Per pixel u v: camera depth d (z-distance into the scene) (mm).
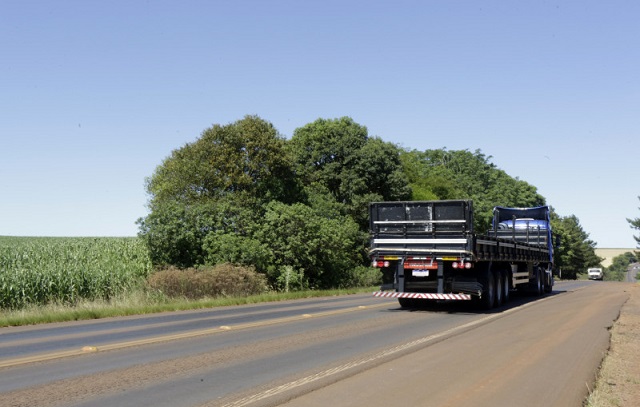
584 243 127875
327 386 7578
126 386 7570
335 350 10523
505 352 10344
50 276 22734
